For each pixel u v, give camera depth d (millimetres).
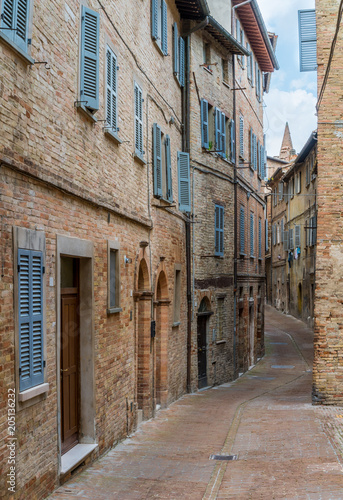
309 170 34500
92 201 9539
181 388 17984
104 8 10586
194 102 19562
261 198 30234
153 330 14430
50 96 7957
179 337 17844
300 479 8297
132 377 12586
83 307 9680
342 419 12383
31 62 7141
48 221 7809
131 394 12461
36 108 7457
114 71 11180
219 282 21719
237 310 23938
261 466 9312
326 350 13867
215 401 17031
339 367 13828
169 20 17188
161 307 16031
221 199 21922
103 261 10383
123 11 12047
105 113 10477
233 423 13375
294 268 43156
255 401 16766
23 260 6961
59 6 8336
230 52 23359
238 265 24328
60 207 8266
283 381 22000
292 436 11172
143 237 13836
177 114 18312
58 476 8039
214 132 21266
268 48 28734
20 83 6957
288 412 13703
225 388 20375
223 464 9680
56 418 8008
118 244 11383
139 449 10828
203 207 20188
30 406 7137
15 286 6699
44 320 7539
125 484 8492
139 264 13273
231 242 23109
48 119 7879
